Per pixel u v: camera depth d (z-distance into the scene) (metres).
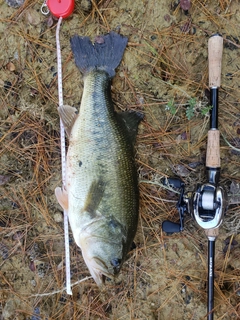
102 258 0.59
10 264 0.71
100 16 0.66
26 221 0.70
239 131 0.67
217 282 0.68
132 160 0.63
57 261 0.71
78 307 0.70
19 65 0.68
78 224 0.59
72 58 0.67
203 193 0.59
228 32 0.66
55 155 0.69
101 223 0.59
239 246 0.68
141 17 0.66
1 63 0.68
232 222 0.67
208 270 0.64
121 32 0.66
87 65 0.64
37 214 0.70
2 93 0.68
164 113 0.67
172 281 0.69
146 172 0.69
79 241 0.59
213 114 0.62
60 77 0.66
